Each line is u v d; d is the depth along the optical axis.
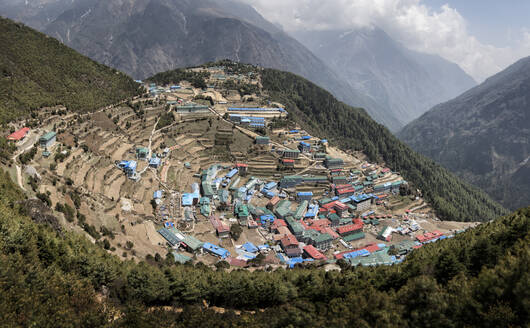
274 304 115.75
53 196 146.25
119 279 106.62
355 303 94.06
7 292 80.69
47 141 183.75
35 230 106.38
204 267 138.88
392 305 90.56
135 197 192.00
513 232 131.00
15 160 160.38
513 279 85.06
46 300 85.56
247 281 114.69
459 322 83.94
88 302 90.81
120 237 150.12
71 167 181.12
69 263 104.19
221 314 100.38
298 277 122.38
